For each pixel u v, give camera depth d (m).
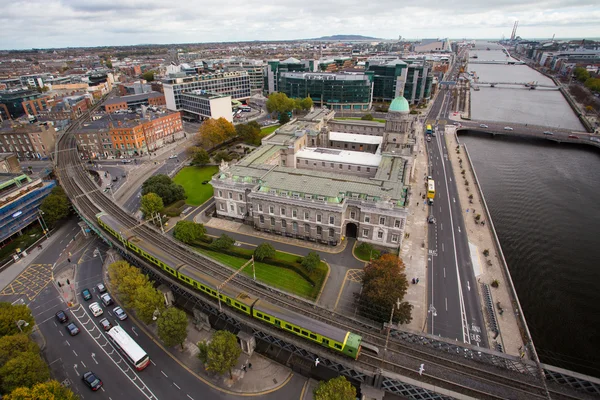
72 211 131.12
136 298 75.81
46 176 152.75
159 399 64.12
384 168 127.19
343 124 196.12
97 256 106.75
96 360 72.12
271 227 112.94
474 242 109.31
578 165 183.25
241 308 71.81
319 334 62.69
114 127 185.50
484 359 61.06
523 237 118.06
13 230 112.38
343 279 92.19
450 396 54.59
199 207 132.00
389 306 70.75
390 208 99.19
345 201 103.25
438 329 76.44
